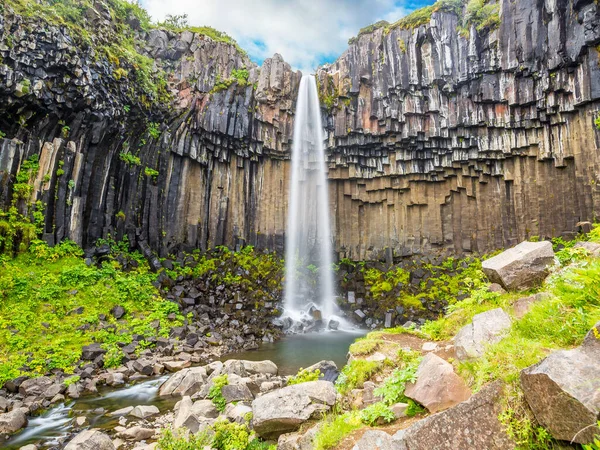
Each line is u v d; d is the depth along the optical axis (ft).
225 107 77.92
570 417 8.72
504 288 20.90
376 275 79.61
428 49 78.43
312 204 88.53
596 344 9.62
